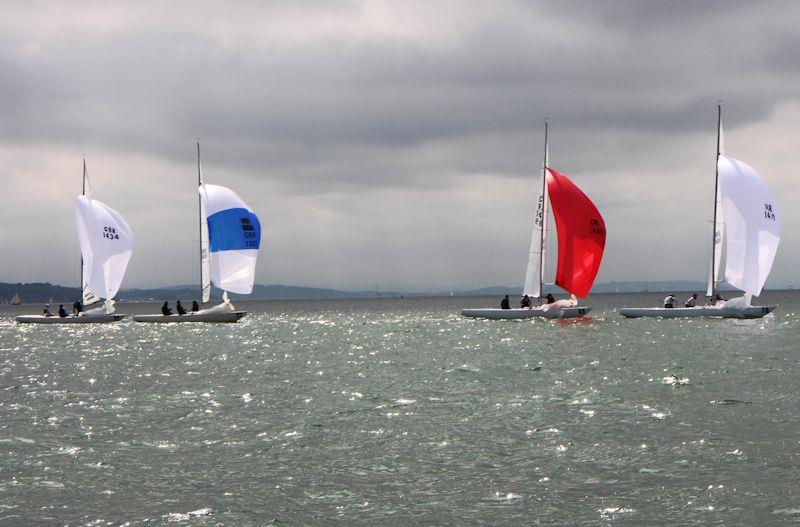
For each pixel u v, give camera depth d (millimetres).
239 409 29734
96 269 83000
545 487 18984
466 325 80312
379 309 179625
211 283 83250
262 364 45625
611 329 66562
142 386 36688
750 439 22766
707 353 46062
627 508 17375
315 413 28562
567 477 19719
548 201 75750
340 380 37688
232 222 82312
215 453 22734
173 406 30656
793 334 58938
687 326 68188
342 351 53594
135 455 22594
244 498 18578
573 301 74812
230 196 82688
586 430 24625
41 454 22766
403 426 25938
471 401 30531
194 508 17922
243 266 82438
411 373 39844
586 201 72938
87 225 82812
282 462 21625
